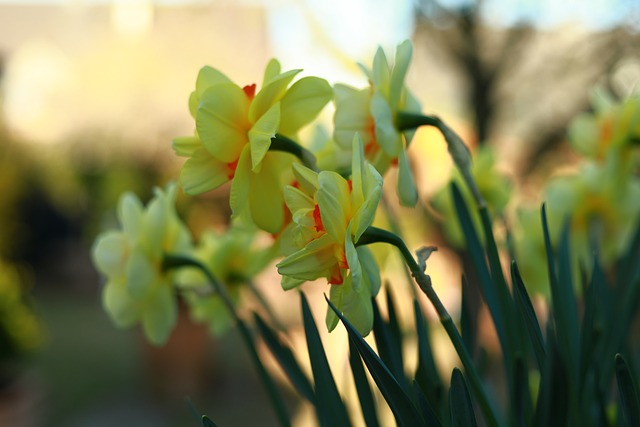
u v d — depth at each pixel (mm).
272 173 432
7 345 2020
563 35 2492
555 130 2580
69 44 3873
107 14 3615
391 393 377
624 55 1994
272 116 407
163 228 566
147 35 3260
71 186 3510
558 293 440
